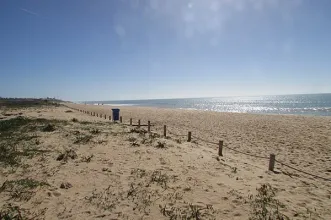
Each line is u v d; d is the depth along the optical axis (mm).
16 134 15477
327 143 16750
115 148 11898
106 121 27344
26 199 6086
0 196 6246
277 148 15188
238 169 9594
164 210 5793
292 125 26016
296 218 5770
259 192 7176
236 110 70812
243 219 5574
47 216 5367
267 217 5688
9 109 45531
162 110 56625
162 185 7363
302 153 13914
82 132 16578
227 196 6770
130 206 5984
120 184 7344
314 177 9586
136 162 9695
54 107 56656
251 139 18203
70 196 6398
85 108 67938
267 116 37000
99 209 5773
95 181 7527
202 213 5758
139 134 16406
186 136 18797
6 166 8711
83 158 9883
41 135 15086
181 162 9938
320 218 5832
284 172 9945
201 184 7598
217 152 12914
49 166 8805
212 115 40031
